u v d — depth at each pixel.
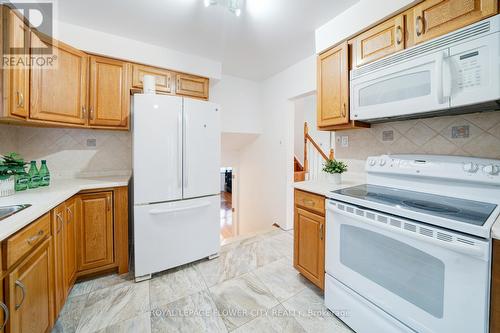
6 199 1.20
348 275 1.31
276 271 1.93
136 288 1.68
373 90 1.43
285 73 2.86
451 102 1.08
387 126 1.67
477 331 0.82
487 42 0.97
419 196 1.29
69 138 2.09
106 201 1.80
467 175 1.17
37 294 1.03
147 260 1.78
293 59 2.54
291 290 1.67
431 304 0.95
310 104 4.74
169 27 1.85
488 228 0.79
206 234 2.07
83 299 1.54
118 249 1.86
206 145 2.03
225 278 1.82
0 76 1.22
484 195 1.13
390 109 1.34
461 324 0.86
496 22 0.94
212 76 2.51
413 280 1.01
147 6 1.57
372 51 1.48
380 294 1.14
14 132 1.81
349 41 1.63
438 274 0.93
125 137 2.33
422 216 0.96
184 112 1.89
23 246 0.90
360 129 1.87
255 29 1.88
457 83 1.06
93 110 1.90
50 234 1.19
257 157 3.55
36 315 1.02
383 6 1.39
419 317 0.99
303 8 1.59
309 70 2.48
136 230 1.74
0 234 0.75
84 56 1.84
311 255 1.62
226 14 1.67
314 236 1.59
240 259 2.14
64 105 1.69
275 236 2.71
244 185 3.98
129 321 1.35
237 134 3.33
